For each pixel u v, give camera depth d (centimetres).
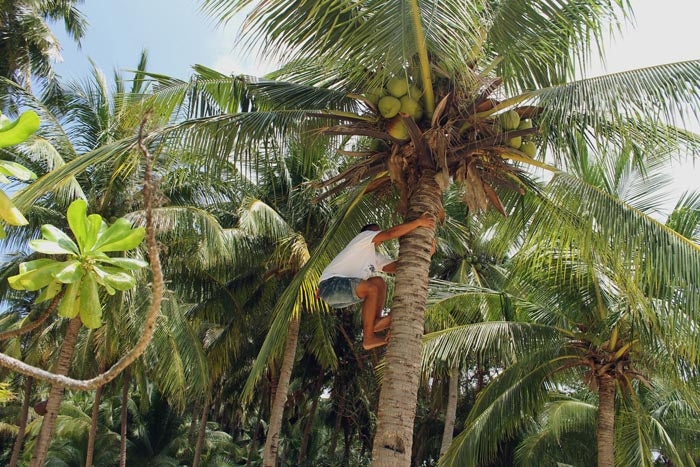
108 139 1494
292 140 809
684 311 730
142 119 246
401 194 702
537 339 1222
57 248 259
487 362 1736
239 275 1812
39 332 1941
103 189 1410
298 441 3095
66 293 259
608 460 1182
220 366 1842
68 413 2712
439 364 1644
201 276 1752
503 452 2116
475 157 690
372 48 580
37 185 685
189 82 840
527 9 670
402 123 668
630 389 1240
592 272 1069
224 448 2989
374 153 729
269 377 2375
